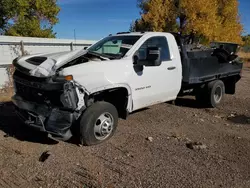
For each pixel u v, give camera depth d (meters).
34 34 20.42
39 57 4.62
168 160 3.98
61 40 11.66
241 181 3.48
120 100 4.98
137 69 4.94
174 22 34.94
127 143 4.52
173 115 6.39
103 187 3.20
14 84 4.71
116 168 3.67
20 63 4.50
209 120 6.18
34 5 20.81
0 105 6.64
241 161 4.07
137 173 3.56
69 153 4.05
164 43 5.80
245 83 12.87
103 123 4.40
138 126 5.43
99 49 5.59
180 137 4.93
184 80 6.29
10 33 19.69
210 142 4.79
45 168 3.58
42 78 4.00
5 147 4.16
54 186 3.19
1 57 9.41
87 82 4.12
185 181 3.41
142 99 5.23
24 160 3.78
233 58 7.54
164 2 34.50
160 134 5.04
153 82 5.35
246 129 5.62
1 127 5.02
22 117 4.50
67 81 3.86
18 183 3.22
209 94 7.11
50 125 4.01
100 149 4.24
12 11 19.77
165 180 3.42
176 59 5.96
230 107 7.52
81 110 4.14
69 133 4.07
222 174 3.64
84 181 3.32
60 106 4.02
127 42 5.33
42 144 4.34
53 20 21.92
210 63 6.95
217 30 36.25
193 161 3.98
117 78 4.57
